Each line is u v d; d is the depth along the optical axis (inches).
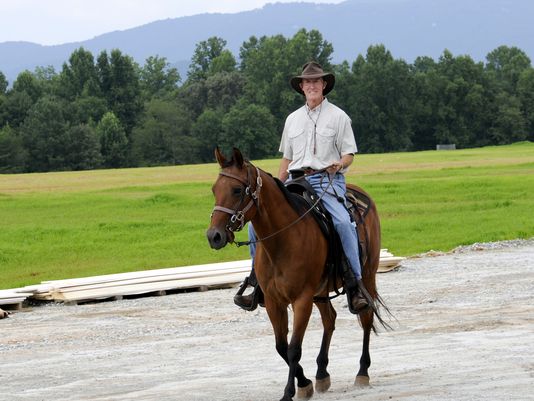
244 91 5511.8
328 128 374.6
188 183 2194.9
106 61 5393.7
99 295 718.5
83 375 436.1
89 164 4776.1
